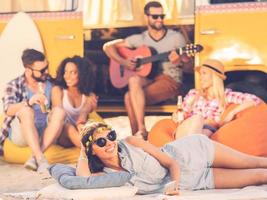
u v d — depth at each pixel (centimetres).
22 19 833
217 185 697
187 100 786
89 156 689
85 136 689
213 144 706
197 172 695
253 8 770
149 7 795
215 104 776
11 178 773
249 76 774
